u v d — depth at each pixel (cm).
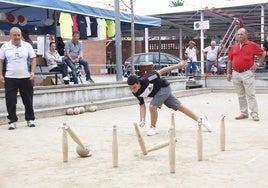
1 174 540
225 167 547
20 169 563
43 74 1273
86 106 1234
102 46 3006
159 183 481
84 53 2952
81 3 1359
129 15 1639
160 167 552
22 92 930
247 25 2622
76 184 488
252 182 479
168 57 2206
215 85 2055
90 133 839
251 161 578
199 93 1930
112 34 1570
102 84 1386
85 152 619
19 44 912
